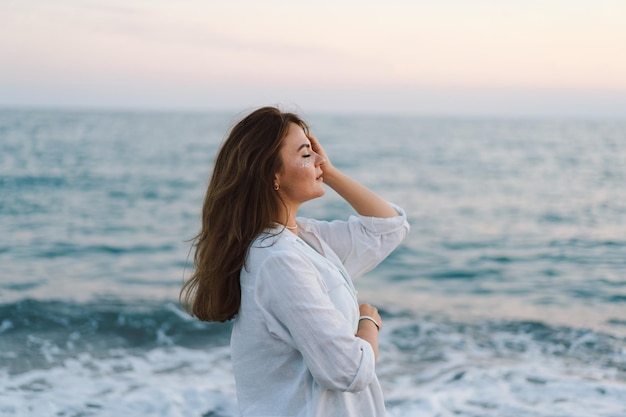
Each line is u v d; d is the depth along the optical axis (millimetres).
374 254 2252
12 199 18812
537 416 4363
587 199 20125
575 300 9016
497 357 5910
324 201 19438
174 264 11242
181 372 5473
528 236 14516
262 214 1872
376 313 2041
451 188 23469
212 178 1942
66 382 5105
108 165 28641
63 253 12023
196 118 94688
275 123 1895
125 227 15070
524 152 38312
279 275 1782
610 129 72125
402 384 5152
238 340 1916
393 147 43219
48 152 33781
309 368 1774
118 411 4480
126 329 6758
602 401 4656
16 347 6062
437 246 13500
